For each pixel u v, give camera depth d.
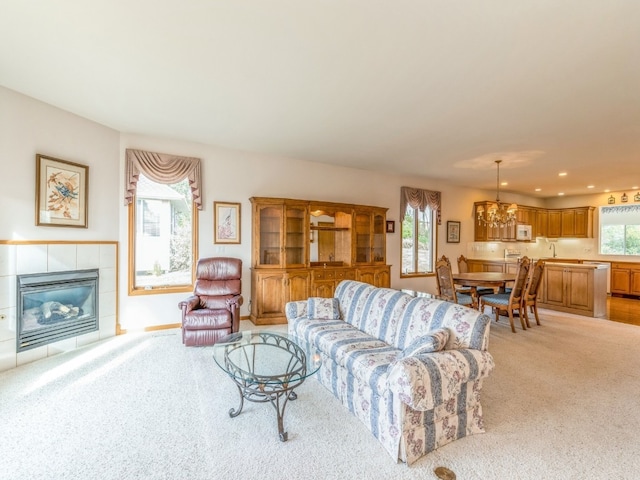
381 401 2.05
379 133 4.18
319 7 1.96
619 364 3.39
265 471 1.82
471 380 2.11
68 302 3.72
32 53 2.50
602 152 4.82
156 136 4.43
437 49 2.38
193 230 4.71
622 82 2.79
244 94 3.15
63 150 3.61
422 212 7.28
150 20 2.11
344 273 5.36
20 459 1.89
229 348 2.86
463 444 2.06
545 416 2.39
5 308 3.11
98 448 2.00
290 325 3.54
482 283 4.97
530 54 2.41
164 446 2.03
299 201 5.08
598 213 8.51
